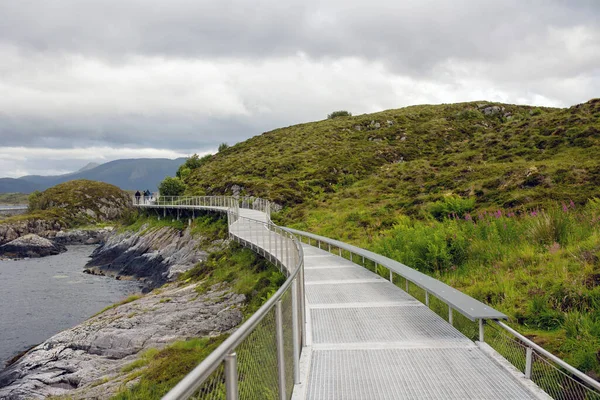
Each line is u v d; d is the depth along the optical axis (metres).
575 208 16.09
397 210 26.78
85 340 18.45
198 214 46.25
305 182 48.06
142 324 19.27
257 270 22.72
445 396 5.02
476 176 29.92
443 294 7.90
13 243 60.75
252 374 3.22
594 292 8.16
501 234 13.96
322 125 80.88
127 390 11.77
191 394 1.99
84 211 83.38
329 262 16.52
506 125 49.28
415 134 66.31
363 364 6.07
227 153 78.75
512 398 4.94
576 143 31.58
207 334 17.33
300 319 6.65
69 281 39.94
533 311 8.36
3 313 28.53
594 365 6.09
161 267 38.38
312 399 5.01
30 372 16.72
